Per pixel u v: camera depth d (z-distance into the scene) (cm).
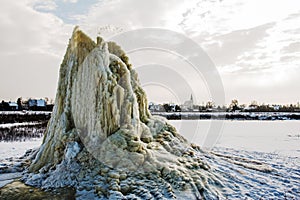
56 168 970
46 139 1177
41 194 848
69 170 930
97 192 831
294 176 1127
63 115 1098
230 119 4600
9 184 938
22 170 1143
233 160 1320
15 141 2125
